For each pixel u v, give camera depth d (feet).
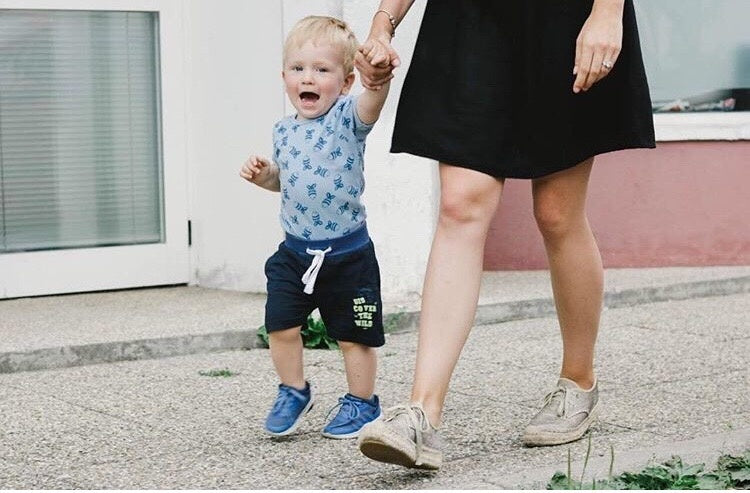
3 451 16.19
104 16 27.04
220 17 26.99
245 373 20.99
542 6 14.83
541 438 15.97
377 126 25.64
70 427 17.40
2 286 26.25
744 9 31.35
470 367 21.18
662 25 31.19
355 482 14.53
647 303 27.78
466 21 14.92
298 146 16.19
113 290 27.30
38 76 26.55
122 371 21.24
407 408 14.19
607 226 30.89
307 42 16.14
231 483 14.64
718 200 31.14
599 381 19.95
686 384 19.70
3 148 26.32
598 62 14.14
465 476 14.60
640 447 15.87
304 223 16.16
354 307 16.30
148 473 15.10
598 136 15.20
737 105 31.35
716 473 14.48
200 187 27.81
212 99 27.35
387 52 14.69
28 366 21.36
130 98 27.43
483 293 26.91
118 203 27.45
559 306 16.21
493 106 14.73
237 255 27.32
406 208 25.99
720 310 26.76
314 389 19.81
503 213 30.40
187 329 23.13
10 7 26.09
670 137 30.86
